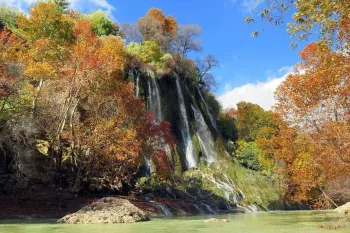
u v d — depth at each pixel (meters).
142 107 30.50
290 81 22.14
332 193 36.84
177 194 37.38
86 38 35.88
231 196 43.34
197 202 36.34
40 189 25.42
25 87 27.39
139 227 15.64
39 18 38.31
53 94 27.64
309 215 29.62
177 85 53.19
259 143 57.53
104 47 34.09
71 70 27.11
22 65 25.88
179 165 45.19
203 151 52.31
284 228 16.11
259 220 22.50
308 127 21.39
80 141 27.44
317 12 9.14
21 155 25.17
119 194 30.80
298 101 21.34
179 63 56.88
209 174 47.03
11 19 45.22
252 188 48.31
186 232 13.51
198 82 64.00
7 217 20.48
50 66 27.81
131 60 47.75
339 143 19.47
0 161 25.20
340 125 19.00
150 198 32.25
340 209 34.16
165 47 64.19
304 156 24.08
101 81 28.22
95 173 29.42
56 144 28.61
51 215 22.12
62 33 38.22
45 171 27.06
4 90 24.11
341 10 8.93
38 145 28.56
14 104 26.17
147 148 31.75
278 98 23.22
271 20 9.25
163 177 37.41
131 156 28.69
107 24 55.06
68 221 17.86
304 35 9.48
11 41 30.81
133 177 34.97
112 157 27.75
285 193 49.59
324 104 20.36
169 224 17.62
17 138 25.23
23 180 24.98
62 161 28.81
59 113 27.38
